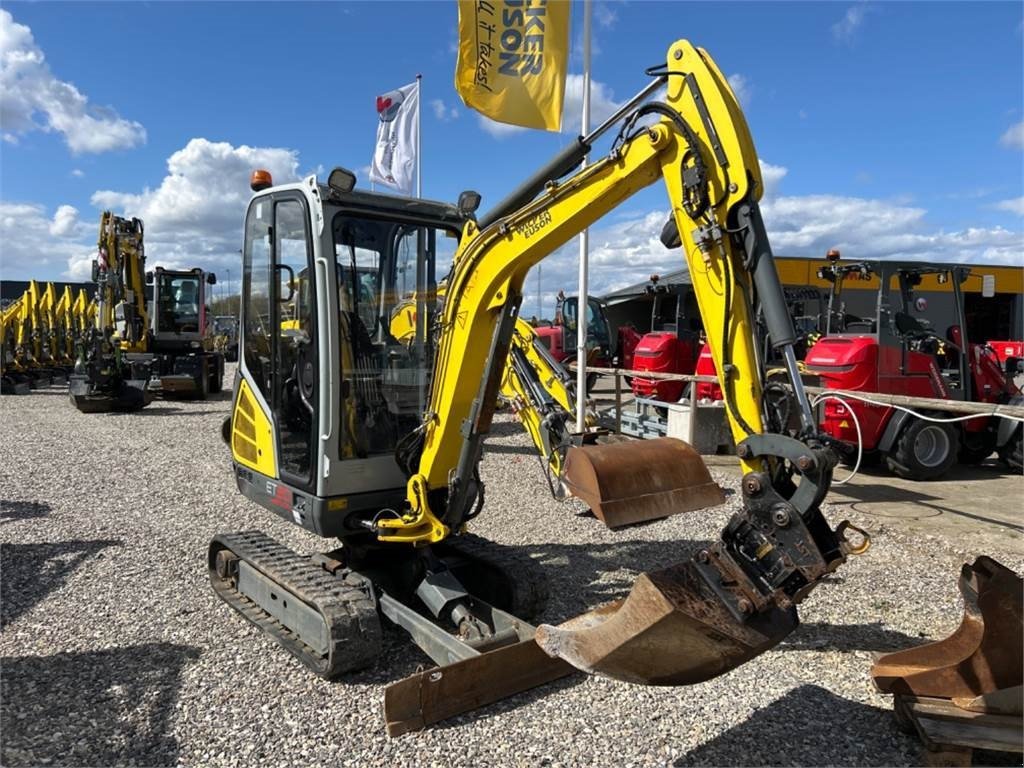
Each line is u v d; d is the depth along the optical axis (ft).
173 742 9.96
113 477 26.68
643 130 9.62
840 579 16.46
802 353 33.58
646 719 10.67
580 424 21.22
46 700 11.02
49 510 21.97
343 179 12.44
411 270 14.02
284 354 13.98
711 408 30.81
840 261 29.86
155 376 52.34
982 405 18.79
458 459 12.83
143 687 11.45
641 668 8.25
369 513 13.38
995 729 9.53
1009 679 9.90
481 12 24.11
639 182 10.00
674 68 9.32
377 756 9.70
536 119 24.86
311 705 10.98
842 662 12.56
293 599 12.75
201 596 15.26
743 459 8.59
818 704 11.16
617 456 11.60
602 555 18.31
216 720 10.52
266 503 14.85
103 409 45.83
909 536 19.60
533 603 13.84
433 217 13.92
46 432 37.32
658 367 39.17
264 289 14.52
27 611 14.42
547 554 18.39
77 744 9.87
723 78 8.96
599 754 9.81
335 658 11.28
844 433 26.45
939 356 29.32
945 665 10.81
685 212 9.15
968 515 21.94
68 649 12.78
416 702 10.20
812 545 7.81
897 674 10.98
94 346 45.50
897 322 28.04
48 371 66.90
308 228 12.71
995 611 10.02
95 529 19.98
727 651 7.97
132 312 51.96
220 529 20.07
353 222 13.08
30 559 17.47
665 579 8.10
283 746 9.91
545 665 11.35
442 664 11.37
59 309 74.33
